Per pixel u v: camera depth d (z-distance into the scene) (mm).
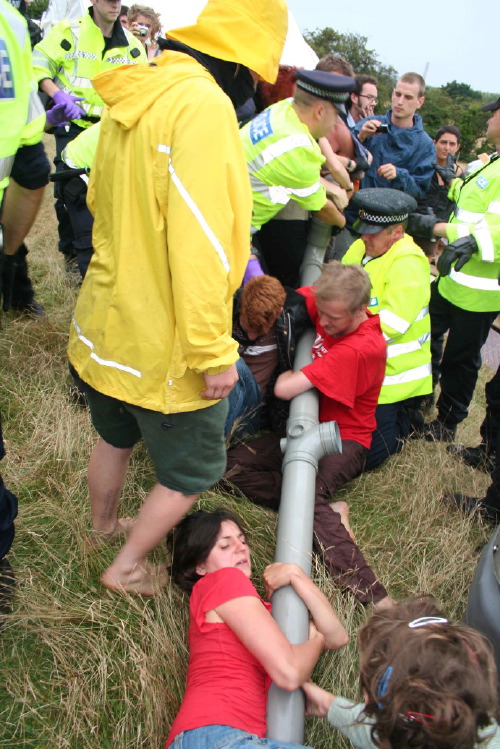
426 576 2633
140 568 2289
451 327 3793
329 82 3182
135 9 6469
